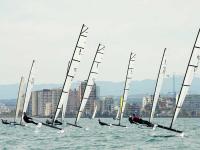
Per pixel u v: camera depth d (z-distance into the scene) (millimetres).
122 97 152625
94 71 128500
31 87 143375
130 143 86875
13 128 141750
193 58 88438
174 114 90688
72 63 109812
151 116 124250
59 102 110375
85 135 110000
